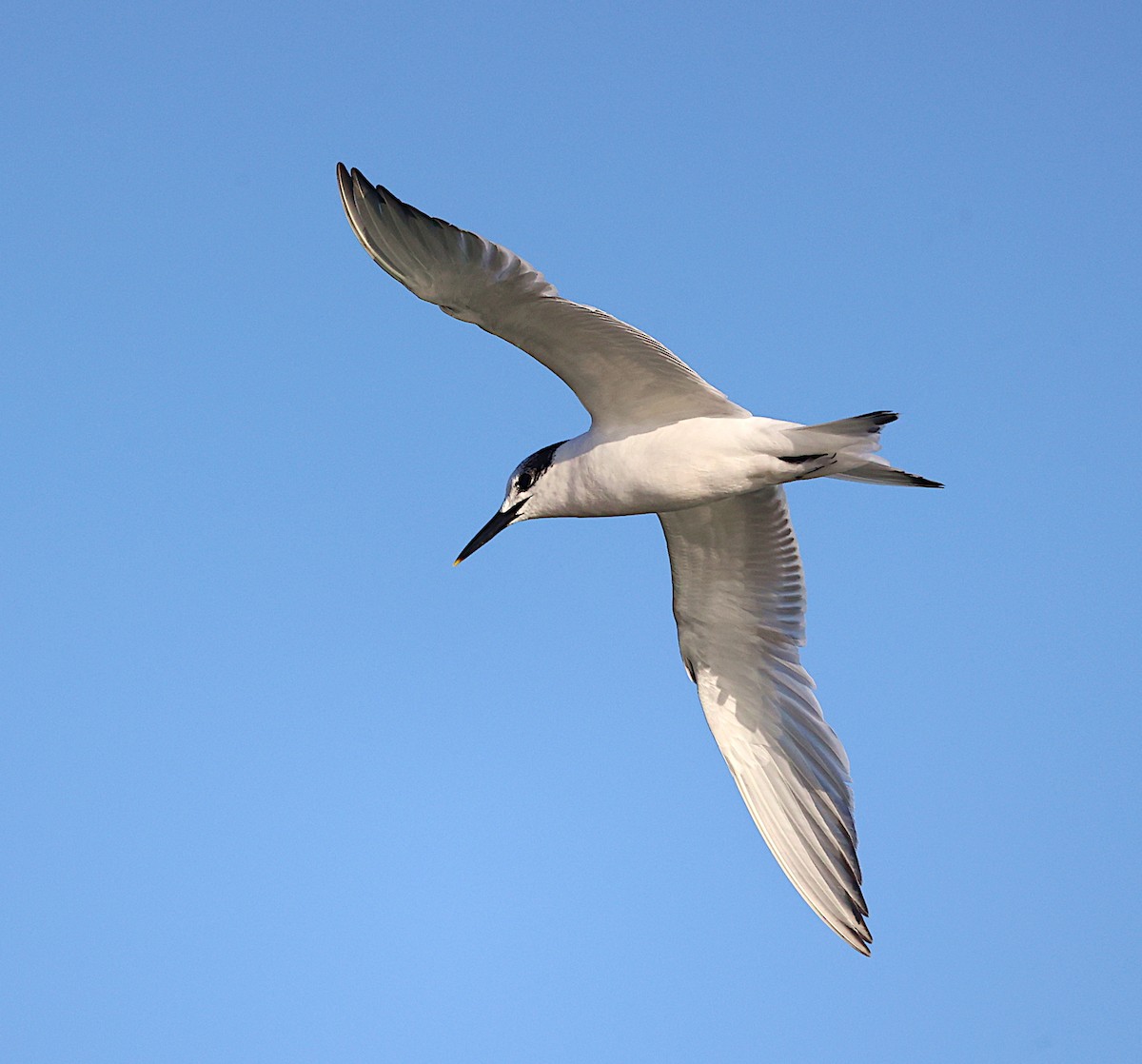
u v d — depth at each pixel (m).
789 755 14.80
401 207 11.12
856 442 11.83
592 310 11.49
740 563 14.43
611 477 12.66
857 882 14.23
